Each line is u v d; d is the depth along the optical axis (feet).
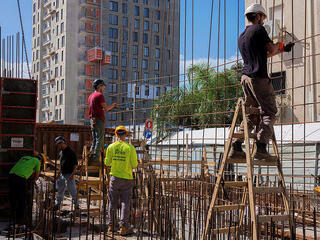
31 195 22.77
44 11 236.43
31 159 24.54
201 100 63.67
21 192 23.62
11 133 26.53
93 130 27.35
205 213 16.93
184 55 25.55
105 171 26.94
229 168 41.24
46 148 47.03
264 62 15.98
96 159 26.73
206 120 61.57
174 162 29.58
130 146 23.50
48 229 19.63
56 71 210.79
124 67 195.93
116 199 23.49
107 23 200.64
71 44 198.59
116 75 193.98
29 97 27.14
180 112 46.57
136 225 25.29
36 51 244.01
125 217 22.94
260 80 15.96
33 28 252.62
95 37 200.75
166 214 19.19
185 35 24.82
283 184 16.11
